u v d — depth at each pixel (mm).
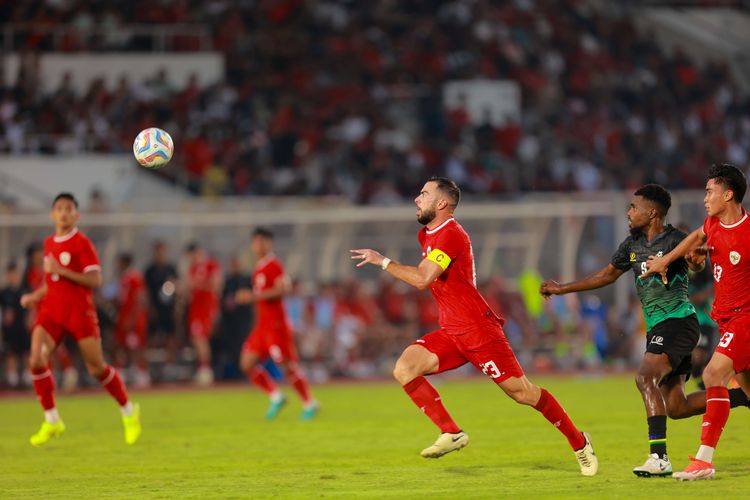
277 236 83812
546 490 27375
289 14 122688
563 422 29875
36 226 79438
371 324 83750
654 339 29156
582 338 84750
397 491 27906
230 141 102000
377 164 102250
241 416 53125
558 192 103938
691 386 60500
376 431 44719
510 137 109812
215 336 77812
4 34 106938
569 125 117812
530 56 126375
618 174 112500
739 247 28031
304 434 44031
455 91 117188
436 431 44312
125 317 74188
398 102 116812
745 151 120312
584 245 88375
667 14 138875
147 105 102625
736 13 140500
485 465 33062
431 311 84250
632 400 57000
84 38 108062
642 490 26641
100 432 45969
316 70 117938
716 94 127125
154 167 35250
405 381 30547
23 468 34344
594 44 131625
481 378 80812
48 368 39000
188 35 110188
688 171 113750
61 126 99625
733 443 36500
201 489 29031
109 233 81250
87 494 28453
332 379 80562
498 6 132250
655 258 28734
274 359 50594
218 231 83188
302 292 83812
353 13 126938
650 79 126938
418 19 128125
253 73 116250
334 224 84625
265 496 27438
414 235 85812
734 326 28328
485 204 87562
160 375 78750
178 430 46406
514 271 87812
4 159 92938
